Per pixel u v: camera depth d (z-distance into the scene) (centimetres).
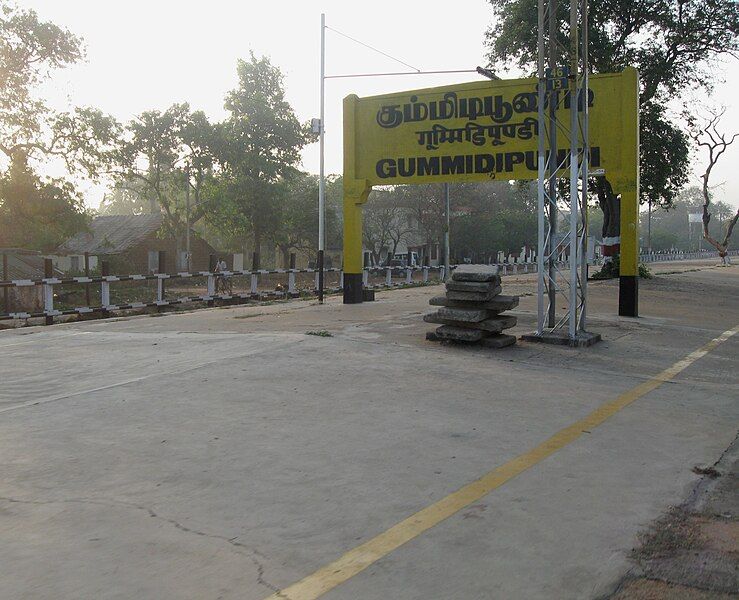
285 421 588
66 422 580
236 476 459
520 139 1527
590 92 1441
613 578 329
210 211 5112
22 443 524
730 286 2619
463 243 6112
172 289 3456
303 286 2703
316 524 385
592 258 5038
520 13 2820
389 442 537
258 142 5241
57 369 796
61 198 3781
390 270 2731
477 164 1568
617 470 485
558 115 1462
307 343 941
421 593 312
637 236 1430
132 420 586
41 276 3158
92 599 302
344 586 316
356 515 398
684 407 679
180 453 504
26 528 374
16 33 3609
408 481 454
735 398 724
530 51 2886
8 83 3631
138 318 1389
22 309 2252
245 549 352
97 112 3962
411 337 1027
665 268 4547
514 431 574
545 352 955
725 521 400
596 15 2742
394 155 1636
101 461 485
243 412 613
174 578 321
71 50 3744
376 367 805
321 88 1711
